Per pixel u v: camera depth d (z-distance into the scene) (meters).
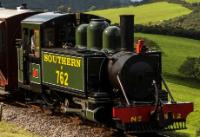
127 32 13.21
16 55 17.12
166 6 89.12
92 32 13.73
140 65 12.73
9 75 17.06
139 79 12.72
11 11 18.20
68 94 14.31
